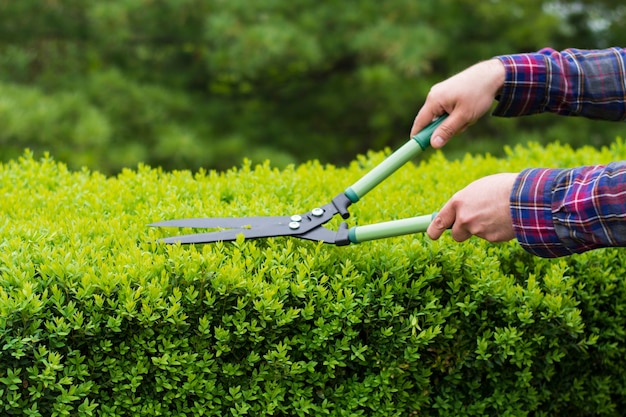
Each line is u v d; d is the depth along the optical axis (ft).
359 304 6.66
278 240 7.23
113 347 6.28
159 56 22.36
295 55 18.98
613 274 7.48
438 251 6.99
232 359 6.58
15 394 5.92
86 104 18.52
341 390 6.73
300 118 23.89
